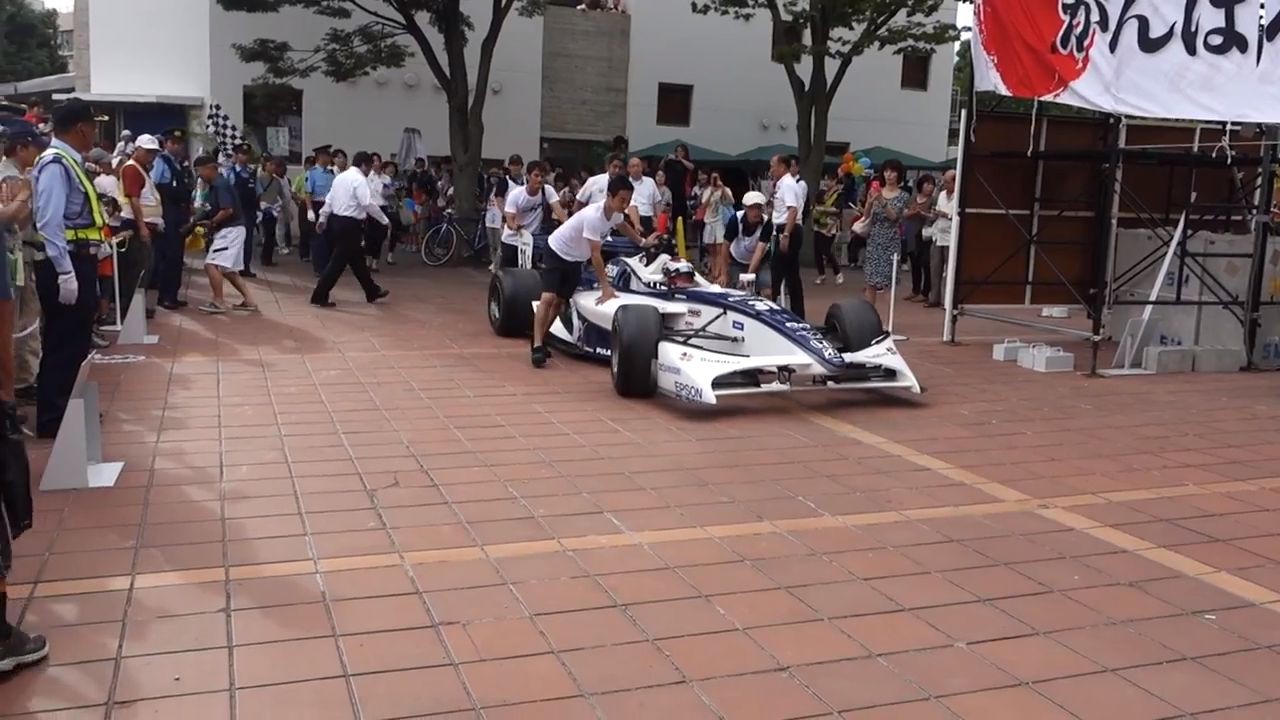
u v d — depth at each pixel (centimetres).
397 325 1166
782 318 815
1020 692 372
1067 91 969
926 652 401
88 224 670
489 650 395
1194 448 716
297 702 356
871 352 805
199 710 349
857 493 596
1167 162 1050
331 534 512
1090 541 527
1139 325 1071
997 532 537
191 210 1498
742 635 412
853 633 416
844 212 2138
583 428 727
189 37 2369
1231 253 1011
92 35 2380
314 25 2416
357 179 1276
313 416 744
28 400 758
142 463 622
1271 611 446
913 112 3005
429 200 2158
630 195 888
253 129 2409
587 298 954
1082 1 952
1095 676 385
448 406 784
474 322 1206
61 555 478
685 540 513
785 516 553
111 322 1052
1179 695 372
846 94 2919
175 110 2434
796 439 712
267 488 580
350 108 2469
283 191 1791
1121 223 1211
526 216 1176
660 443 693
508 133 2616
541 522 534
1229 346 1030
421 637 405
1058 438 735
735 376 807
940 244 1417
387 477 604
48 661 379
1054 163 1150
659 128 2769
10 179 617
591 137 2722
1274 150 1034
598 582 460
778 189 1111
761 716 352
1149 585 472
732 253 1152
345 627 412
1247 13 898
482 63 1928
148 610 423
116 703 352
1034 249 1162
